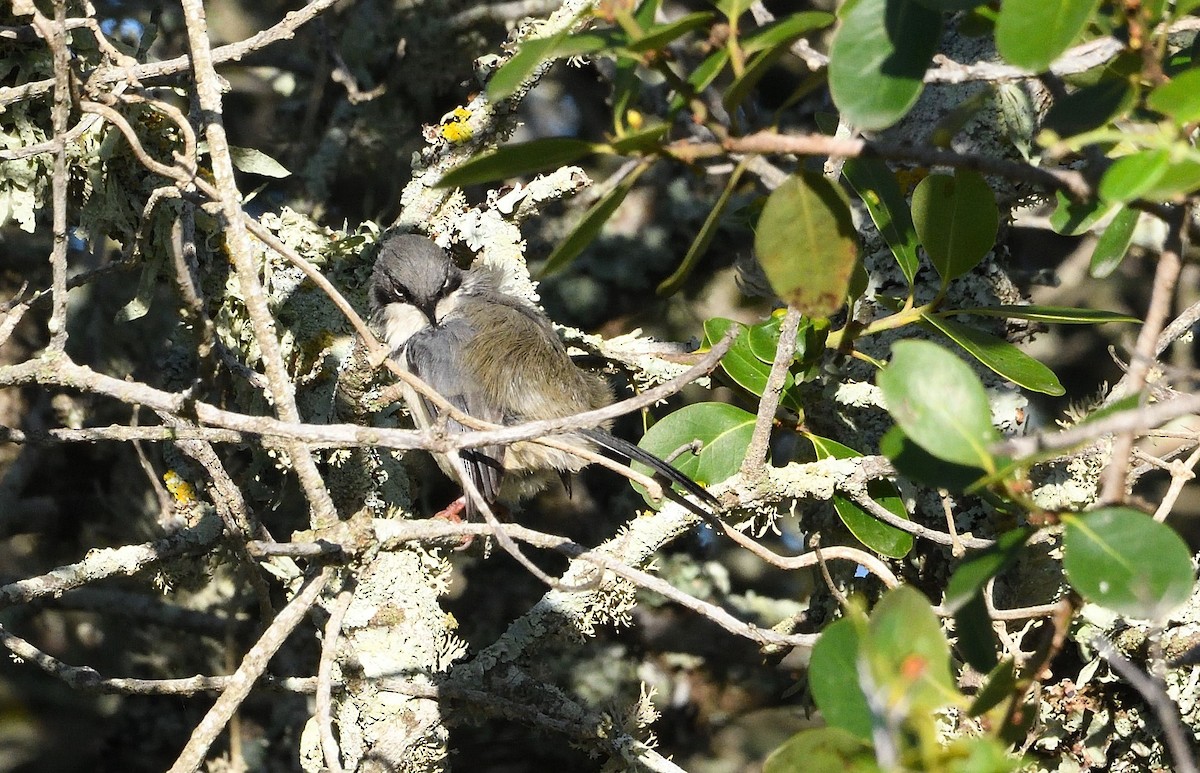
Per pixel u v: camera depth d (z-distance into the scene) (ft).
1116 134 12.23
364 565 20.18
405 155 42.16
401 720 26.00
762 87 41.37
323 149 41.47
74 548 40.24
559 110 44.65
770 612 40.19
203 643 40.04
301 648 39.47
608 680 39.50
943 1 13.78
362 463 28.37
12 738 38.70
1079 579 13.34
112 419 40.37
